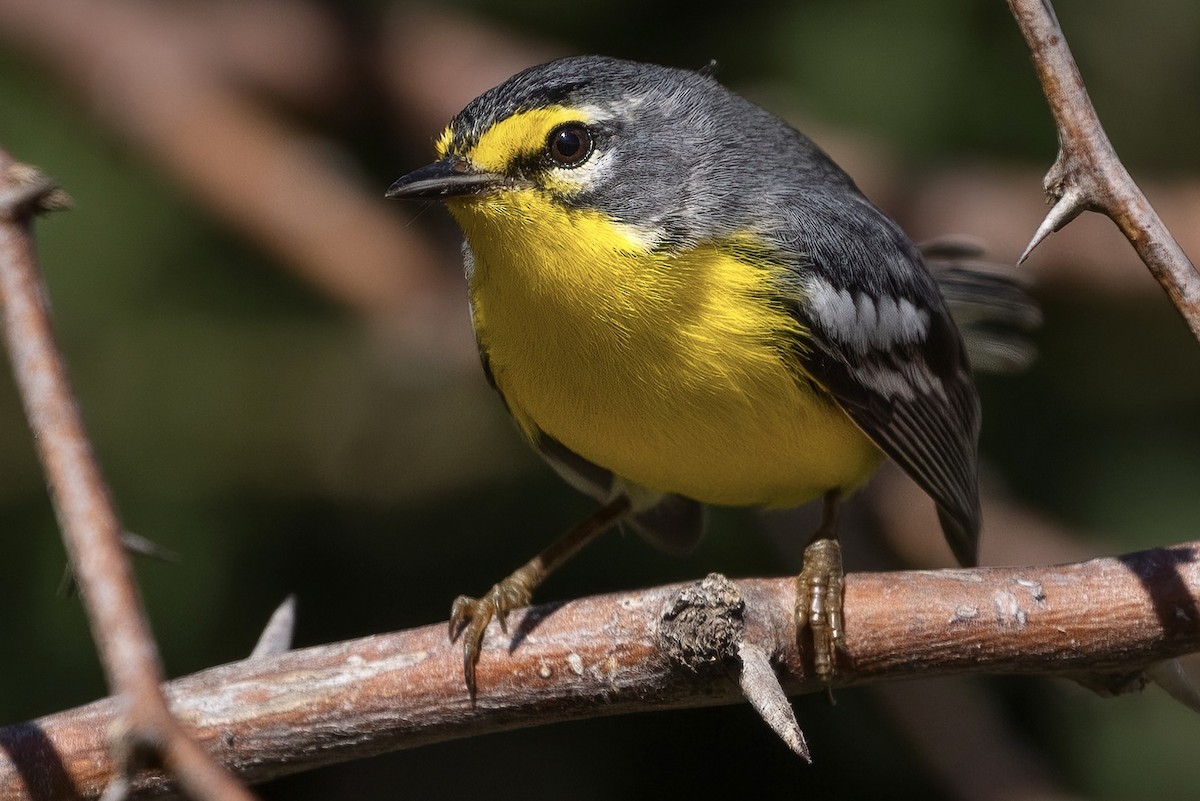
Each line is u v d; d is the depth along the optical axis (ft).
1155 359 37.45
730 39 39.50
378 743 20.15
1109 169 16.70
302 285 38.88
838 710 34.68
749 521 35.91
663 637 19.26
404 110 42.22
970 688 33.37
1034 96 37.91
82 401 35.32
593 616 20.11
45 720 19.77
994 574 20.36
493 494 36.45
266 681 20.11
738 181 25.20
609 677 19.80
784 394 24.30
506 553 35.78
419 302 38.22
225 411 36.01
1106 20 37.60
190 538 34.78
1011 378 36.88
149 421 35.60
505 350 25.02
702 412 24.23
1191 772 32.09
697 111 25.63
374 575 35.65
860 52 38.22
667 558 35.47
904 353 26.53
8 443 34.88
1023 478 36.42
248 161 39.06
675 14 40.40
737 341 23.85
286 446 36.06
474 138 24.18
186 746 11.32
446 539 35.99
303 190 39.14
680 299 23.79
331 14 42.32
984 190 38.55
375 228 39.22
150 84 39.63
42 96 40.37
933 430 27.37
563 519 36.01
